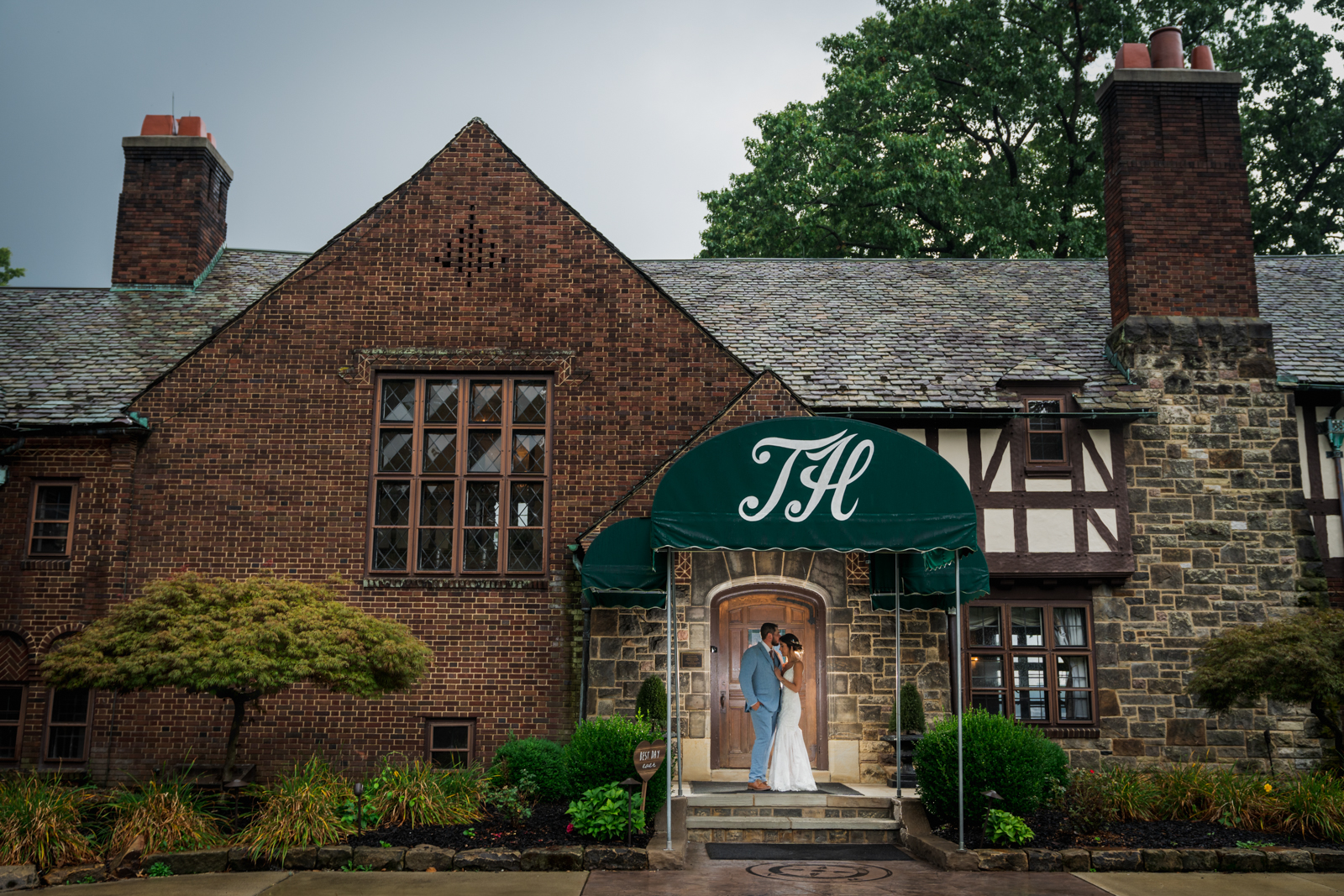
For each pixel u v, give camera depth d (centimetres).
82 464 1405
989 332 1681
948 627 1360
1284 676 1120
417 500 1404
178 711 1330
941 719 1274
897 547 988
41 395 1443
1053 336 1664
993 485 1452
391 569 1386
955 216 2905
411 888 834
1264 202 3178
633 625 1295
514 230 1477
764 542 988
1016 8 3103
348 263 1463
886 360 1565
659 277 1944
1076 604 1444
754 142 2966
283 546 1381
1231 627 1430
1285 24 3155
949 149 2909
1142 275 1538
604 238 1476
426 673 1309
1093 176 3073
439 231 1477
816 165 2806
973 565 1199
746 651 1198
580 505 1399
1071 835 991
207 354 1431
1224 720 1411
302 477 1400
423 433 1425
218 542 1382
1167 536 1453
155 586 1035
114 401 1430
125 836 919
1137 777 1135
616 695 1279
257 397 1422
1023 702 1429
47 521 1395
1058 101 3055
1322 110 3127
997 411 1426
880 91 2911
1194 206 1564
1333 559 1494
